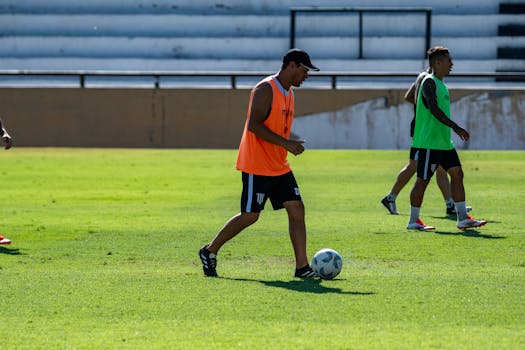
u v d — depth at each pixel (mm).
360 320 18203
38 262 26078
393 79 106438
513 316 18594
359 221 35688
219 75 85688
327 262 22797
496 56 108312
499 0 111000
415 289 21547
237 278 23188
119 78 108812
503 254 27422
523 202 42531
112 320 18312
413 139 33219
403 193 46812
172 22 113000
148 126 82875
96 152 76875
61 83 109188
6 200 44000
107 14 113625
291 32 110812
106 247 29094
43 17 114000
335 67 108312
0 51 112562
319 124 81750
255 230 33000
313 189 48719
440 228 33594
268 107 22719
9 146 30125
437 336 16812
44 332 17297
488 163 65312
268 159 22969
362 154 74250
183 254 27656
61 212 39094
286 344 16188
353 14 111062
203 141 82438
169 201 43469
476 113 79750
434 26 110562
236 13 113812
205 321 18141
